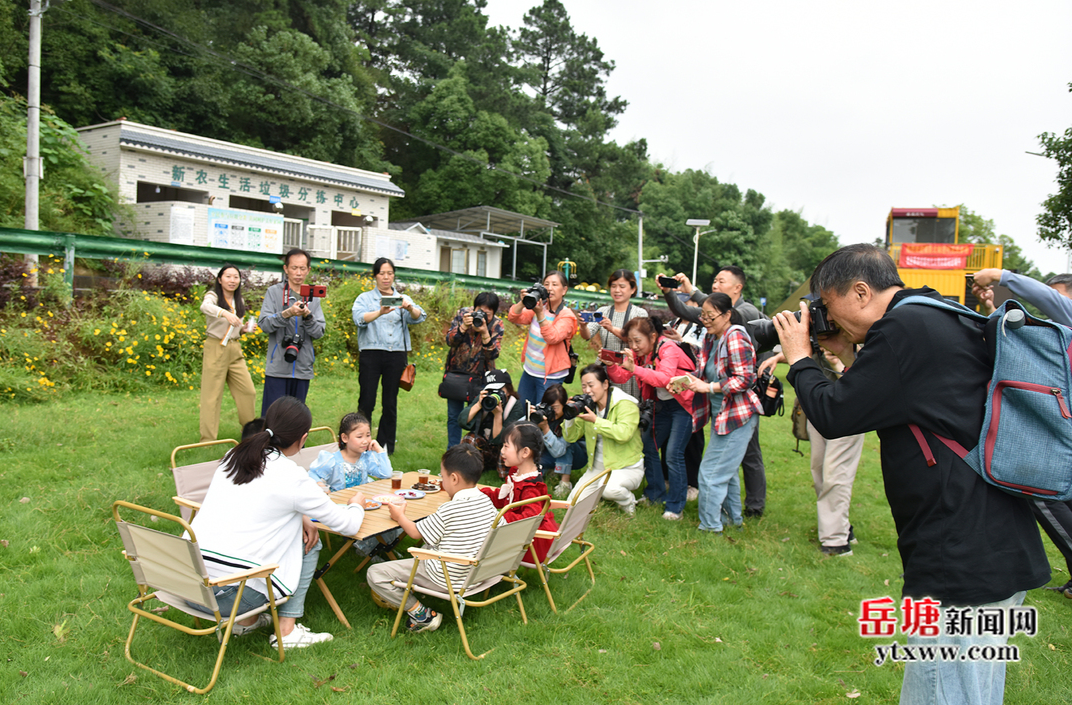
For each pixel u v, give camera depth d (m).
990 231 49.59
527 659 3.34
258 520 3.12
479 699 2.98
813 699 3.18
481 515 3.59
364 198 22.77
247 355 9.69
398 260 21.52
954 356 2.07
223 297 5.93
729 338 4.87
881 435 2.23
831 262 2.39
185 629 2.95
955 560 2.04
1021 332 2.01
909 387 2.09
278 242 17.77
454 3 40.72
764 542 5.08
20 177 13.02
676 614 3.88
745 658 3.50
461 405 6.39
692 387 4.89
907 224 18.09
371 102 34.38
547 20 46.84
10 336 7.55
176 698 2.88
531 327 6.27
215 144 19.28
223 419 7.14
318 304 5.72
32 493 4.75
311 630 3.48
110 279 9.27
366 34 38.47
